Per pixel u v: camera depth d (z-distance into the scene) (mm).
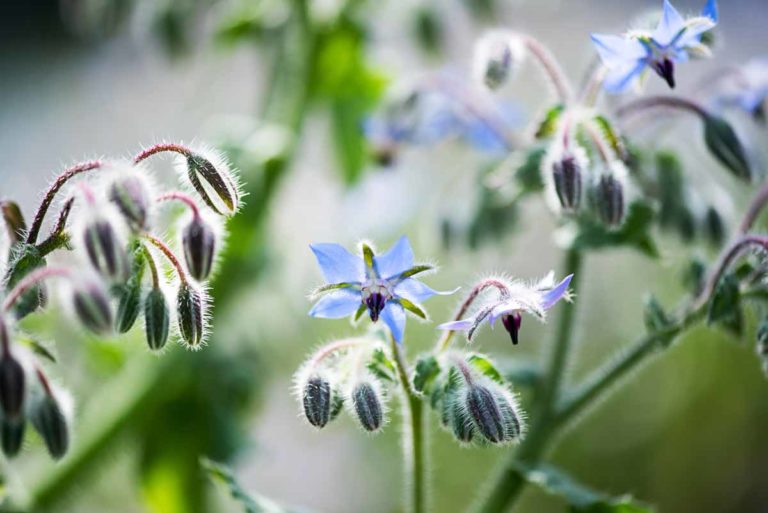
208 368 573
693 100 479
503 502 477
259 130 561
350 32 574
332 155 592
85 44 1061
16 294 382
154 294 402
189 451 572
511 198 504
